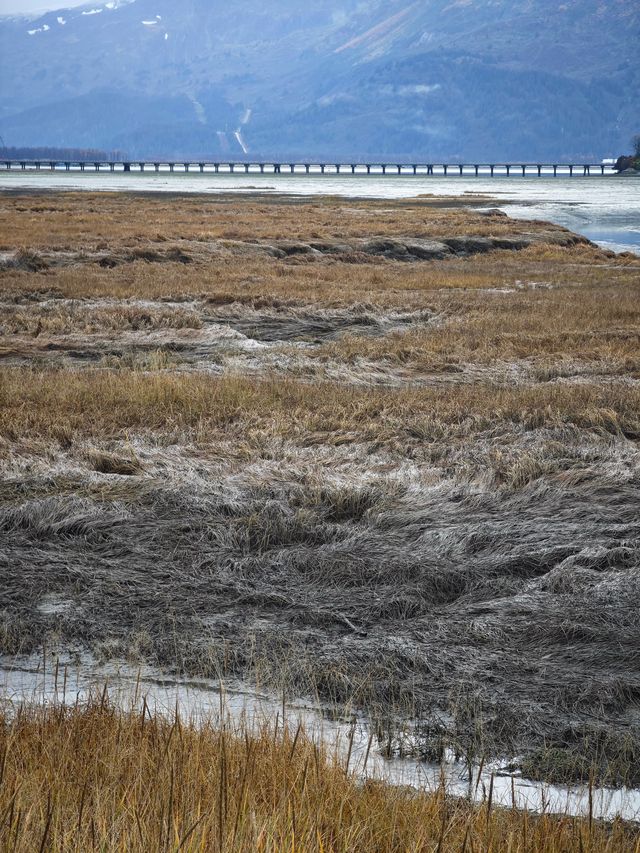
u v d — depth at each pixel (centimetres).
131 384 2017
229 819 464
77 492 1346
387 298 3825
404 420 1748
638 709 828
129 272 4628
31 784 505
